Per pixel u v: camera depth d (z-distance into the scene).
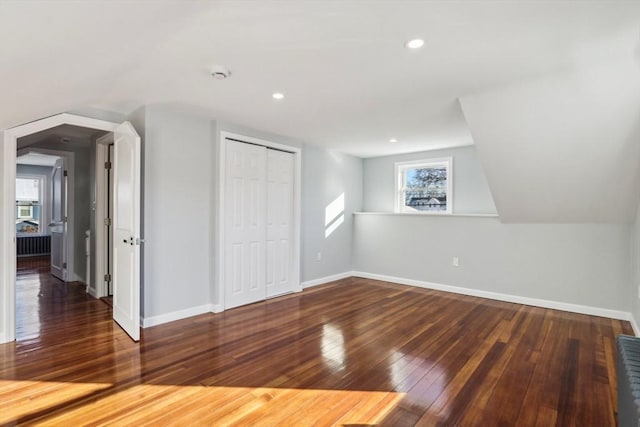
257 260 4.12
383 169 5.73
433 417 1.83
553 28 1.77
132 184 2.85
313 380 2.21
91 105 3.06
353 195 5.76
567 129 2.78
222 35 1.84
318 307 3.90
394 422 1.79
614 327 3.31
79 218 4.99
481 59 2.14
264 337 2.95
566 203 3.58
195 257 3.54
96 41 1.62
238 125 3.80
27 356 2.52
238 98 2.89
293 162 4.61
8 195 2.77
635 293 3.30
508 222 4.24
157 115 3.21
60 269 5.14
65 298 4.14
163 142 3.25
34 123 2.83
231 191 3.80
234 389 2.09
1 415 1.80
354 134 4.19
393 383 2.18
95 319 3.38
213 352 2.62
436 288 4.88
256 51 2.04
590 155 2.94
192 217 3.50
